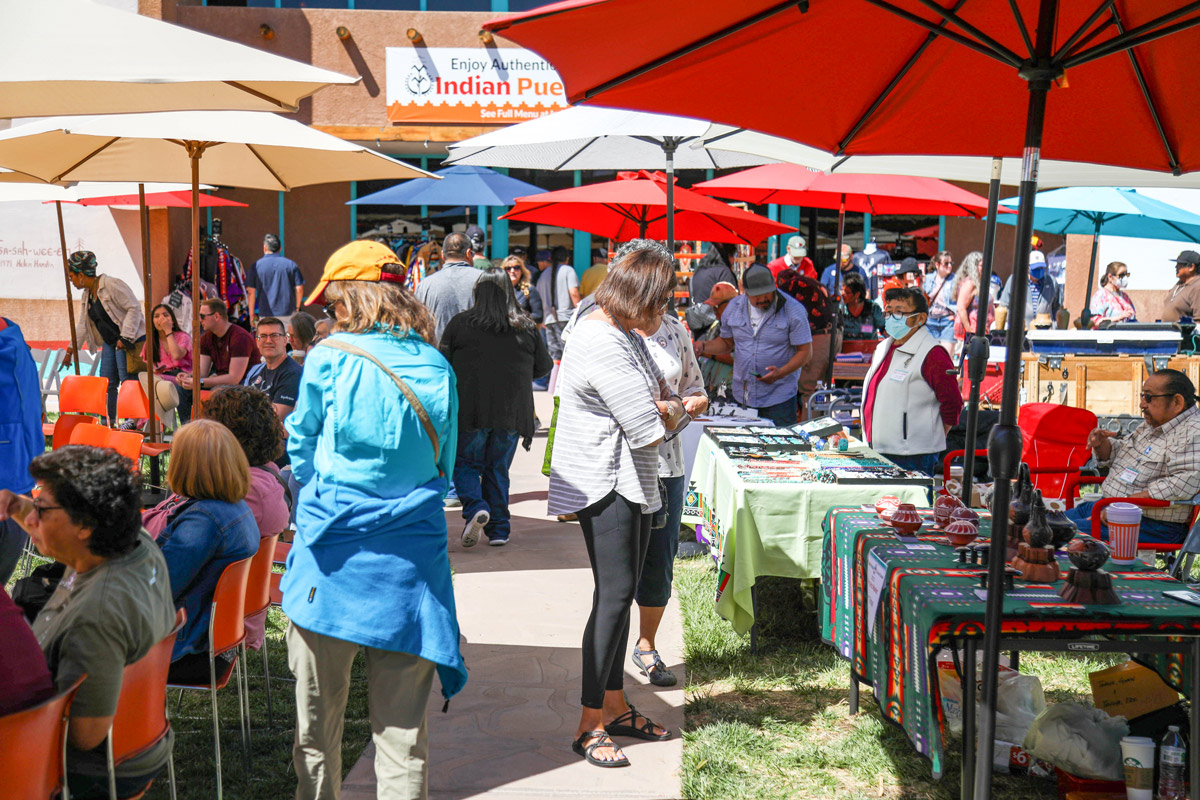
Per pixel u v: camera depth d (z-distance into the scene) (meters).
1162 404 5.48
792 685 4.73
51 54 2.69
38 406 4.24
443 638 2.91
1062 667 4.86
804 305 8.62
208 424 3.66
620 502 3.78
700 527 6.68
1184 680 3.39
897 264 13.30
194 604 3.62
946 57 3.18
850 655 4.28
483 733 4.17
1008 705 3.91
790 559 4.82
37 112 3.12
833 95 3.35
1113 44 2.54
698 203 7.36
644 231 8.20
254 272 13.40
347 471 2.88
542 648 5.13
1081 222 10.12
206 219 15.76
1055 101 3.41
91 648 2.58
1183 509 5.38
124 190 7.50
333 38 15.24
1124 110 3.41
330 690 2.97
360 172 5.55
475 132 15.37
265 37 15.12
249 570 3.97
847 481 4.80
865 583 4.02
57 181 5.62
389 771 2.95
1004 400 2.66
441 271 8.09
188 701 4.55
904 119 3.50
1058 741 3.59
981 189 15.72
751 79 3.20
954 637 3.16
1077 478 6.31
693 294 10.10
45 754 2.39
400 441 2.88
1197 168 3.65
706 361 8.22
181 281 12.85
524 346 6.83
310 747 3.00
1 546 4.05
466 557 6.72
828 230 15.90
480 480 7.05
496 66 15.33
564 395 3.86
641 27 2.72
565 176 16.62
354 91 15.34
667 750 4.02
